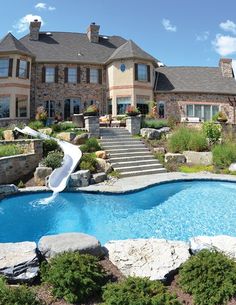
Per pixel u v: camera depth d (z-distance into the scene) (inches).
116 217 474.6
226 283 215.6
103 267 246.1
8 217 474.9
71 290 215.2
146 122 1058.7
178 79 1498.5
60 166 669.9
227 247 261.1
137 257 256.1
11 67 1257.4
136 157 811.4
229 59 1596.9
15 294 198.8
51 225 443.8
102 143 863.7
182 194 596.7
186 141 876.0
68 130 924.6
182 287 226.7
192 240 276.4
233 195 586.9
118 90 1360.7
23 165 673.0
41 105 1370.6
